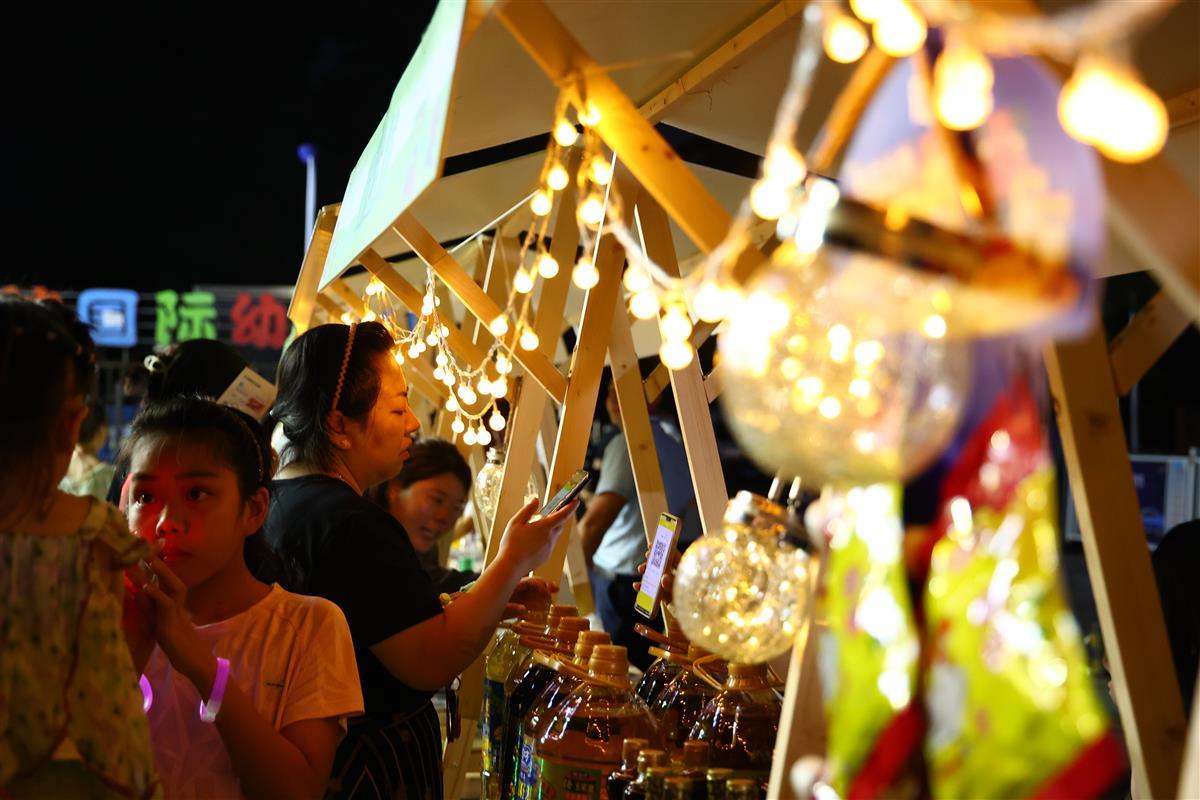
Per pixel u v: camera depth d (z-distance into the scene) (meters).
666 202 1.15
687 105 2.24
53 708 1.22
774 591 1.17
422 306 2.84
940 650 1.01
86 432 3.35
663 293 1.28
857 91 0.97
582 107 1.16
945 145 0.89
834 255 0.88
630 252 1.28
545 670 1.93
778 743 1.19
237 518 1.69
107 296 12.77
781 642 1.18
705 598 1.18
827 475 0.94
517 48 1.86
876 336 0.90
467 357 2.88
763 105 2.14
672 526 1.90
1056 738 0.96
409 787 1.99
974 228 0.85
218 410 1.71
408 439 2.24
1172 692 1.13
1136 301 5.45
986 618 0.99
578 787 1.56
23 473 1.24
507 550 1.99
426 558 3.49
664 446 4.50
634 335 4.75
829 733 1.11
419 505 3.11
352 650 1.73
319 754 1.63
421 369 3.76
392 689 1.99
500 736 2.18
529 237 1.74
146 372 2.65
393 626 1.90
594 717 1.59
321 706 1.65
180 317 13.09
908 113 0.92
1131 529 1.14
